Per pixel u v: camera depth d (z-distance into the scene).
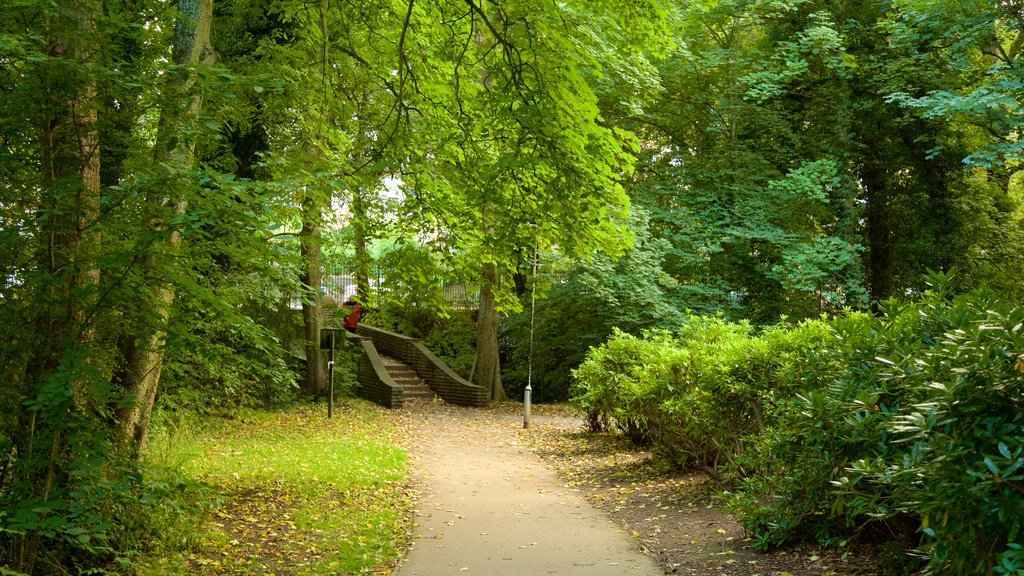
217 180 5.39
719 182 22.83
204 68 5.29
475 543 7.80
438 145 9.92
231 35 16.25
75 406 5.37
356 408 21.86
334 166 10.09
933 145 24.02
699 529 7.95
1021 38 21.02
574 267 22.77
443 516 9.23
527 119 7.95
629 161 9.63
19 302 5.36
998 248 25.47
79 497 5.10
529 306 27.86
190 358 8.27
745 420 9.19
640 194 22.64
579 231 9.14
